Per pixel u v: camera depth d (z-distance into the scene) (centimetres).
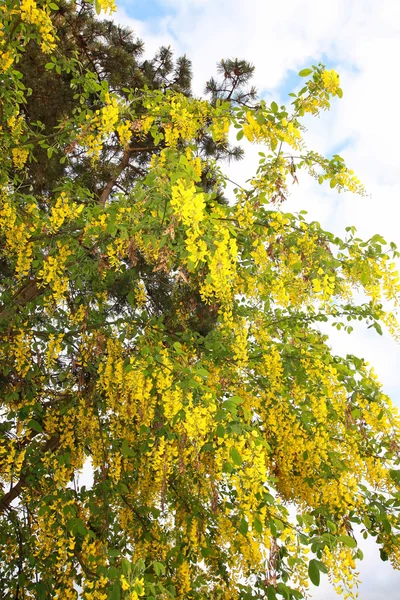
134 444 466
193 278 447
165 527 466
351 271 371
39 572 415
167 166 344
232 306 404
